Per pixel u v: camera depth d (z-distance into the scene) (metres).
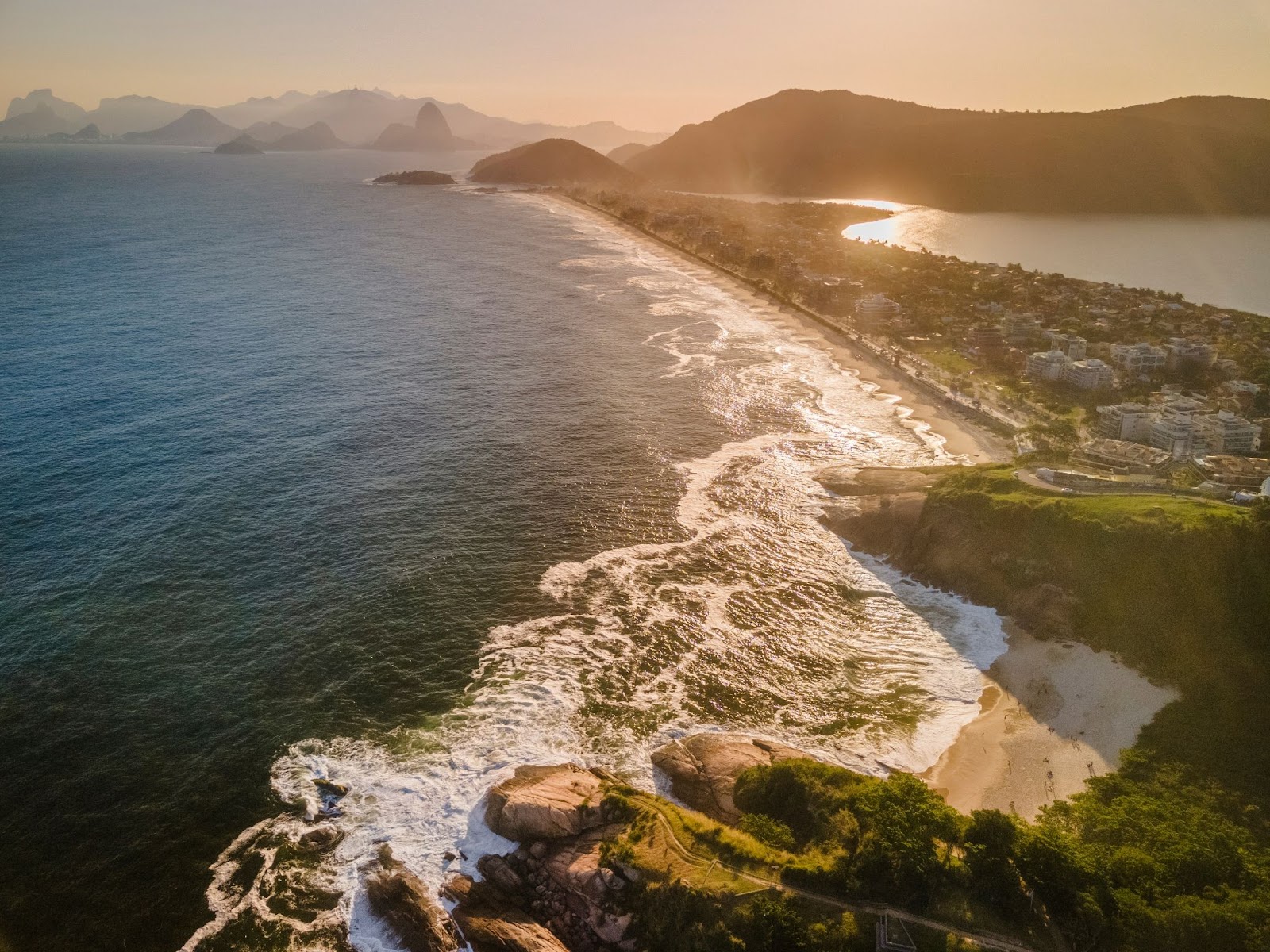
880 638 91.31
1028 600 93.75
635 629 90.69
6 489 112.06
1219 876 56.28
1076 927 52.88
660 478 125.94
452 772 70.81
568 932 57.31
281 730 75.06
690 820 63.19
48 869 61.41
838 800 63.78
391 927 57.66
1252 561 87.06
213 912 58.72
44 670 80.50
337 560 100.56
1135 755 71.88
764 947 53.03
